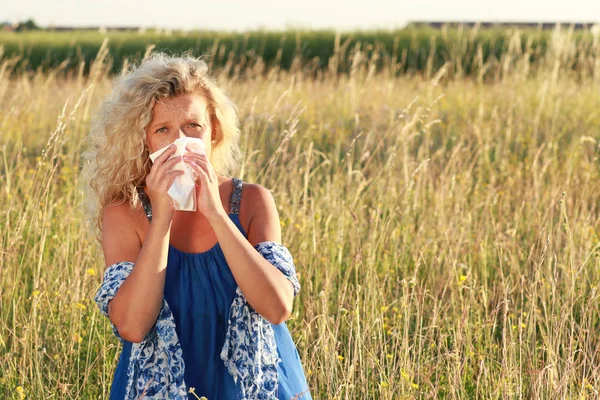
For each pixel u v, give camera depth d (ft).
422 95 37.96
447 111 34.40
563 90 36.96
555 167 22.45
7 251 14.08
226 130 7.78
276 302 6.84
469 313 13.32
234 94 33.91
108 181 7.38
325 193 19.62
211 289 7.20
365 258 16.01
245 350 7.09
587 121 31.22
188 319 7.14
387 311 14.51
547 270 15.31
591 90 39.29
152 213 6.83
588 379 11.09
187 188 6.68
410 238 17.43
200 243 7.31
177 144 6.81
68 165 22.26
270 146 25.05
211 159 7.88
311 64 67.15
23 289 14.02
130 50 71.05
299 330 13.23
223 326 7.20
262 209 7.59
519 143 26.94
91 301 13.92
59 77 50.96
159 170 6.73
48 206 18.10
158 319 6.99
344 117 32.19
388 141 25.73
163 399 6.99
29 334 12.40
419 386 11.49
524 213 19.19
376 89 37.91
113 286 6.97
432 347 12.56
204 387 7.16
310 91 39.47
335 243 16.20
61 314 13.60
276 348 7.36
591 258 16.02
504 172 22.95
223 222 6.78
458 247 15.97
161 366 7.05
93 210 7.82
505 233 17.60
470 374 11.92
